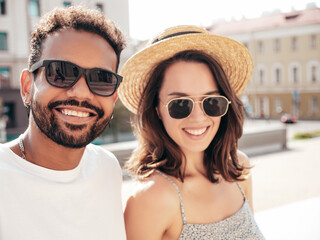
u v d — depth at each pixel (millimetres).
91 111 1265
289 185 6688
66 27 1248
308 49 38812
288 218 4129
